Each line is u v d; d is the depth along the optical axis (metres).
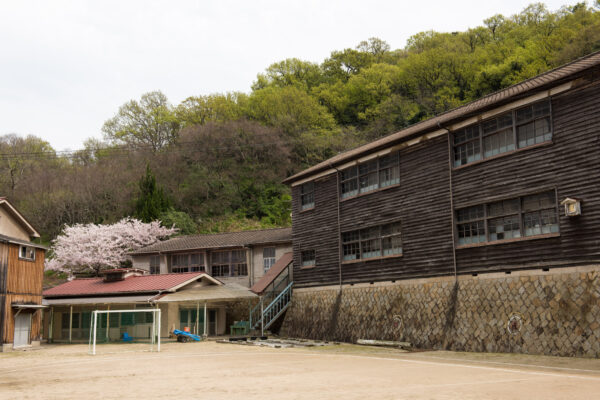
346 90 78.38
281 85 85.38
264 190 60.22
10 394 11.00
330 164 27.48
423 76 72.88
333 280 27.34
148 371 15.06
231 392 10.65
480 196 19.84
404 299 22.69
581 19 66.88
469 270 20.00
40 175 60.12
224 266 36.94
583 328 15.72
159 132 72.50
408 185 23.25
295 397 9.76
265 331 30.91
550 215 17.55
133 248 44.78
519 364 14.98
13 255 26.25
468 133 20.80
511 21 81.62
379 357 18.17
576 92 17.00
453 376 12.56
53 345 29.11
